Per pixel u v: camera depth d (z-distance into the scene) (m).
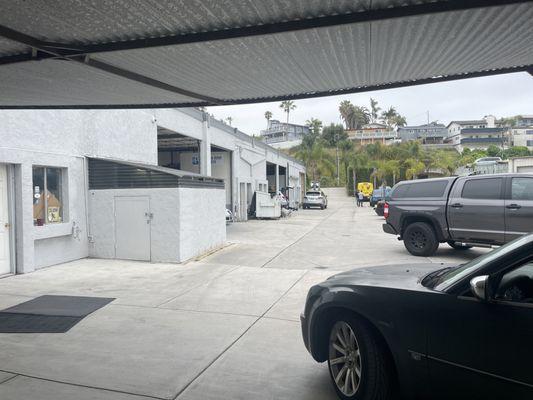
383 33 4.59
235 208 25.98
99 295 8.18
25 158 10.20
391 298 3.67
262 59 5.43
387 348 3.73
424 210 12.02
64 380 4.60
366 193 52.69
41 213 10.99
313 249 14.13
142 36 4.79
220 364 5.00
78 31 4.64
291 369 4.86
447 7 3.96
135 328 6.28
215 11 4.17
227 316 6.83
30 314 6.95
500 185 10.80
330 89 6.99
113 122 13.46
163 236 11.70
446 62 5.60
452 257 12.01
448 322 3.29
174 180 11.58
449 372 3.27
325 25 4.33
